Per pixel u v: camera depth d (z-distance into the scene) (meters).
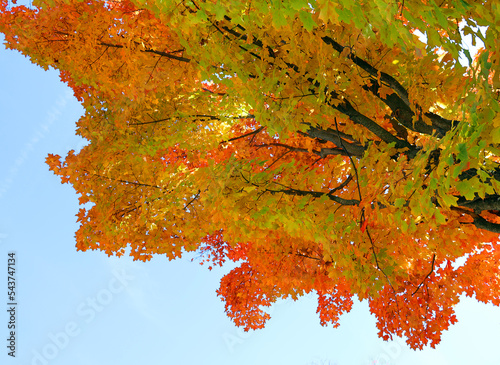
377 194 3.14
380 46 3.25
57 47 4.36
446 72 3.16
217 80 3.46
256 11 2.47
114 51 4.16
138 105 4.95
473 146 2.12
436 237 4.08
